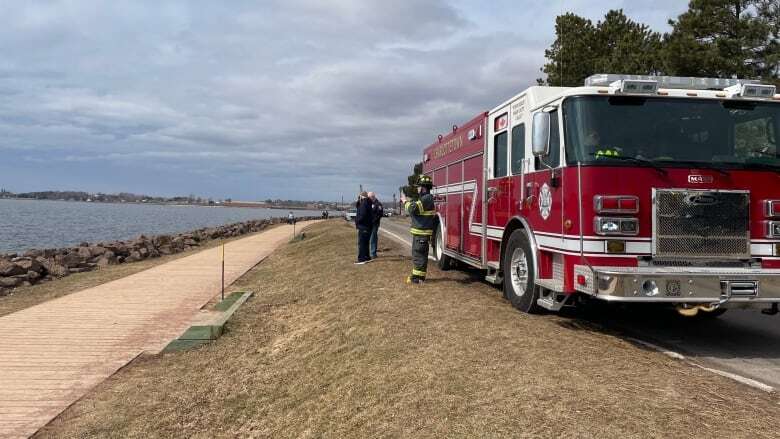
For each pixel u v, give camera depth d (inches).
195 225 3065.9
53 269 826.8
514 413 181.5
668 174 257.6
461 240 450.6
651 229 255.3
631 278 240.5
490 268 385.1
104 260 973.8
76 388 293.7
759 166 262.8
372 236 600.4
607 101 267.3
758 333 308.8
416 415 192.7
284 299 479.5
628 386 200.8
